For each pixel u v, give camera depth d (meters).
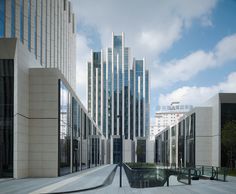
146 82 149.62
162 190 18.66
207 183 23.67
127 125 144.00
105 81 148.00
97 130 83.75
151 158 100.19
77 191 18.72
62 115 32.44
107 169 52.84
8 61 27.33
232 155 41.34
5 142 27.00
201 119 46.47
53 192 17.80
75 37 87.06
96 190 19.28
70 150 37.75
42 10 49.09
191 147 49.38
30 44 42.06
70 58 78.12
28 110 30.33
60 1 64.31
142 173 20.81
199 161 45.91
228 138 38.78
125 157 98.06
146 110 147.75
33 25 43.47
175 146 64.75
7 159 26.91
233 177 30.62
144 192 17.72
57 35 61.06
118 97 146.25
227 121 42.66
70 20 78.31
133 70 149.12
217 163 42.56
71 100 38.69
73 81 83.38
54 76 30.69
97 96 149.38
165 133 79.25
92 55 152.38
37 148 30.12
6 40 27.42
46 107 30.42
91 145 67.06
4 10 34.31
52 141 30.17
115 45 149.88
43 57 49.16
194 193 17.19
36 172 29.91
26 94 29.84
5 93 27.27
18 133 27.33
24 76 29.25
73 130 40.41
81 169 49.19
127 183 24.34
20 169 27.75
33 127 30.30
